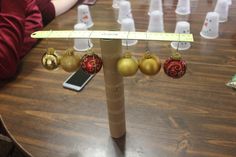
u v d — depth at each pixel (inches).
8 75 23.0
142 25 29.0
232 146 16.4
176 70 14.3
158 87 21.0
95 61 14.5
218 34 26.9
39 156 16.7
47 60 15.5
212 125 17.8
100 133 17.9
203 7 32.3
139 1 34.6
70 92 21.2
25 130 18.5
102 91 21.0
